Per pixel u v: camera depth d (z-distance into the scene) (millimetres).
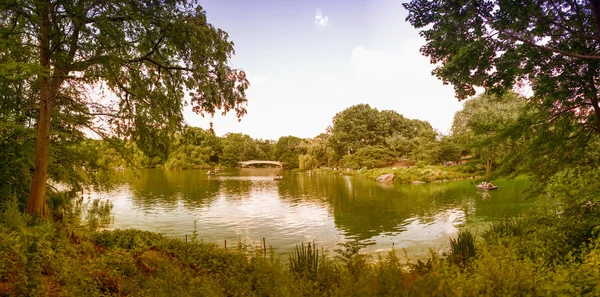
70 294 5414
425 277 4320
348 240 19281
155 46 12594
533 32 8305
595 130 10227
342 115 103000
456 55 8570
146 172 91000
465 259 9453
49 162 14734
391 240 18906
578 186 9383
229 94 13578
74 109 13977
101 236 12508
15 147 13328
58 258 6867
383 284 4277
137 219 25562
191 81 13336
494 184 43031
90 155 16672
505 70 8609
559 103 9836
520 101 34875
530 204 27016
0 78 9031
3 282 5457
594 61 7914
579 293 4176
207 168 114750
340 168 96062
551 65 8352
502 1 7965
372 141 96750
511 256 6129
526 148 11000
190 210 29922
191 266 9328
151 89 13617
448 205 29875
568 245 8242
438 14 9133
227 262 9641
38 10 9742
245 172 99500
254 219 25938
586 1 8391
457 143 54500
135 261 8781
